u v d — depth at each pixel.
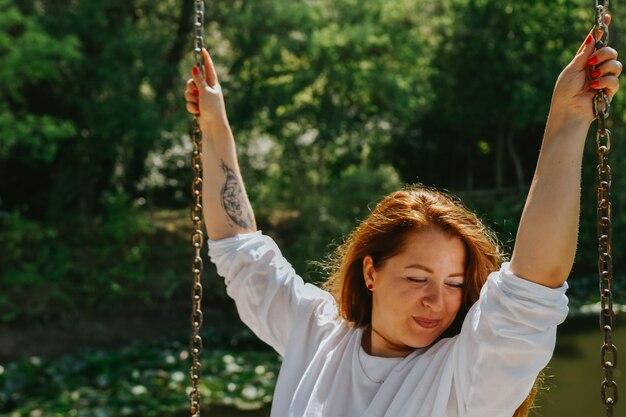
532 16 17.56
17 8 14.12
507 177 20.12
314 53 16.11
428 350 2.12
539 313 1.84
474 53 17.69
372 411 2.10
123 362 11.87
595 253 17.72
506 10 17.45
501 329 1.86
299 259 15.03
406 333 2.09
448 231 2.09
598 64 1.94
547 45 17.72
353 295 2.28
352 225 15.38
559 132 1.95
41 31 13.80
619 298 15.30
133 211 16.36
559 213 1.87
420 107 17.89
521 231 1.90
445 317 2.09
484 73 17.83
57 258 15.02
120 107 15.30
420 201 2.15
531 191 1.92
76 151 16.52
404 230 2.10
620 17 16.91
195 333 2.61
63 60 14.75
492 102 18.14
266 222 16.25
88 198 16.92
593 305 15.04
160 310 14.58
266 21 15.62
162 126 15.48
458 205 2.22
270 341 2.53
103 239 15.98
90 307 14.29
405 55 16.88
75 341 13.57
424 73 18.03
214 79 2.74
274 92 15.95
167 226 16.69
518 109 17.77
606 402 2.07
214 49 16.62
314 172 16.88
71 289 14.46
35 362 11.57
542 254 1.87
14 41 13.98
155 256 15.67
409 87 16.77
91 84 15.60
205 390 10.31
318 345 2.35
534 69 17.55
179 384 10.65
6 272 14.44
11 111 15.96
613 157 18.09
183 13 16.12
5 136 13.66
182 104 16.19
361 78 16.22
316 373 2.26
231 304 15.04
